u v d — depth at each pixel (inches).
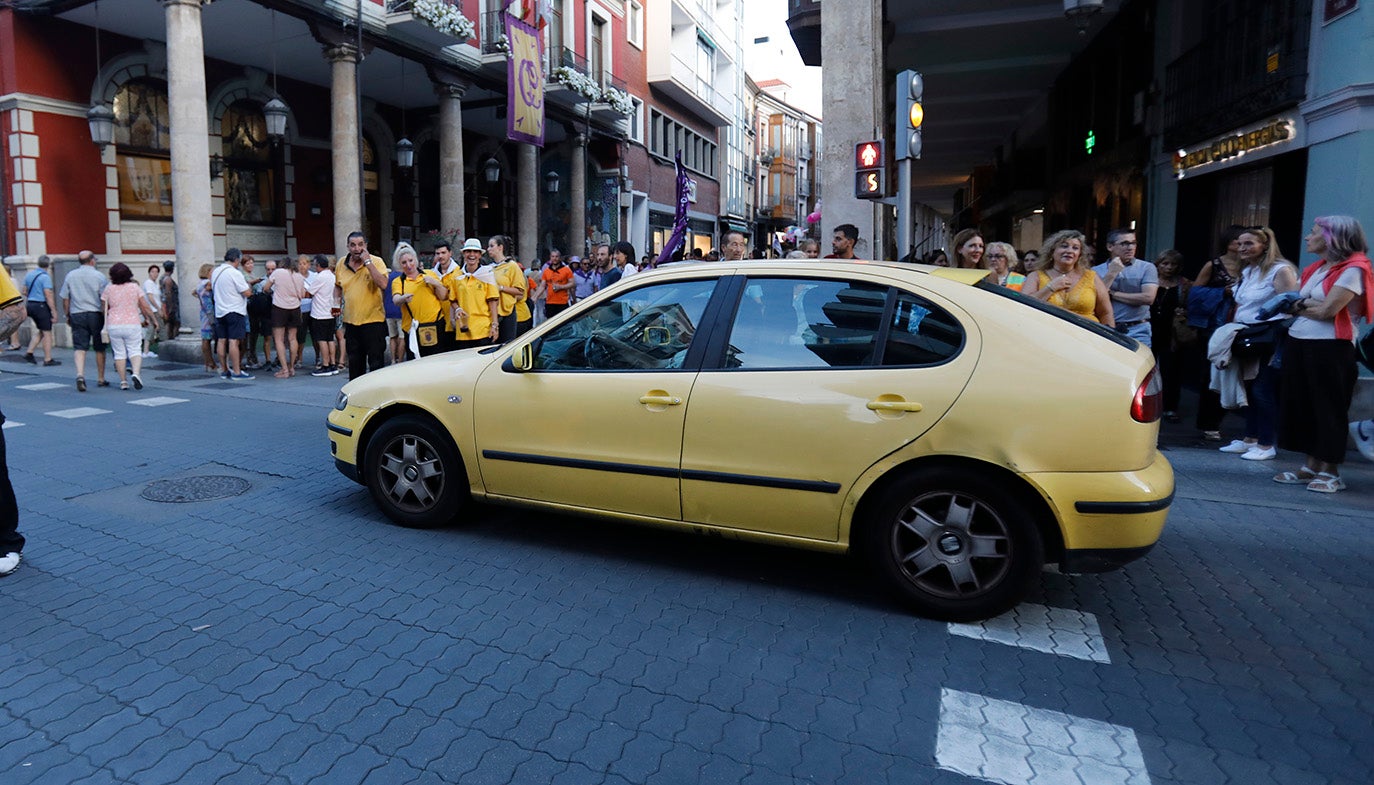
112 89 632.4
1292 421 237.6
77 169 617.0
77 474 251.0
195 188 534.6
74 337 422.0
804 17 502.0
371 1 655.1
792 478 154.4
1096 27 541.6
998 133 917.8
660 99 1298.0
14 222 600.1
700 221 1519.4
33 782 102.0
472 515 209.8
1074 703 122.7
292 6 582.9
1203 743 112.7
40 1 571.8
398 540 191.3
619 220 1136.2
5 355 587.5
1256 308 266.2
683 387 163.5
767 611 153.8
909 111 303.4
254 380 466.6
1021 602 159.3
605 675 129.5
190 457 273.0
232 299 464.8
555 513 181.8
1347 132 281.7
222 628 145.1
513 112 752.3
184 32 520.7
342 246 638.5
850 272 159.9
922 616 151.3
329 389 430.9
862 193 324.8
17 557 172.4
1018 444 139.9
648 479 167.0
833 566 176.9
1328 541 195.0
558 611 152.9
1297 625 150.2
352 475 206.5
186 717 116.9
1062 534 139.9
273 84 753.6
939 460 146.9
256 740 111.3
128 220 655.8
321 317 483.8
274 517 208.7
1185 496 229.8
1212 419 299.7
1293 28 311.3
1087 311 231.9
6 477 169.9
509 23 747.4
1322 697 125.2
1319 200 299.7
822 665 133.4
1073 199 638.5
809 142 2677.2
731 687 126.3
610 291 177.6
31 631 144.0
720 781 103.6
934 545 147.6
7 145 590.9
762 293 164.4
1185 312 320.5
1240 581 170.9
